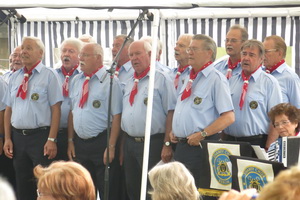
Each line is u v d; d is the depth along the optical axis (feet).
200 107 20.47
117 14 29.32
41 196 10.84
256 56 20.90
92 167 23.54
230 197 7.52
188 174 12.53
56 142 24.06
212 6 18.47
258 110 20.81
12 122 24.18
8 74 27.76
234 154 17.11
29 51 23.86
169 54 28.91
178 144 20.80
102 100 22.94
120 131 23.32
